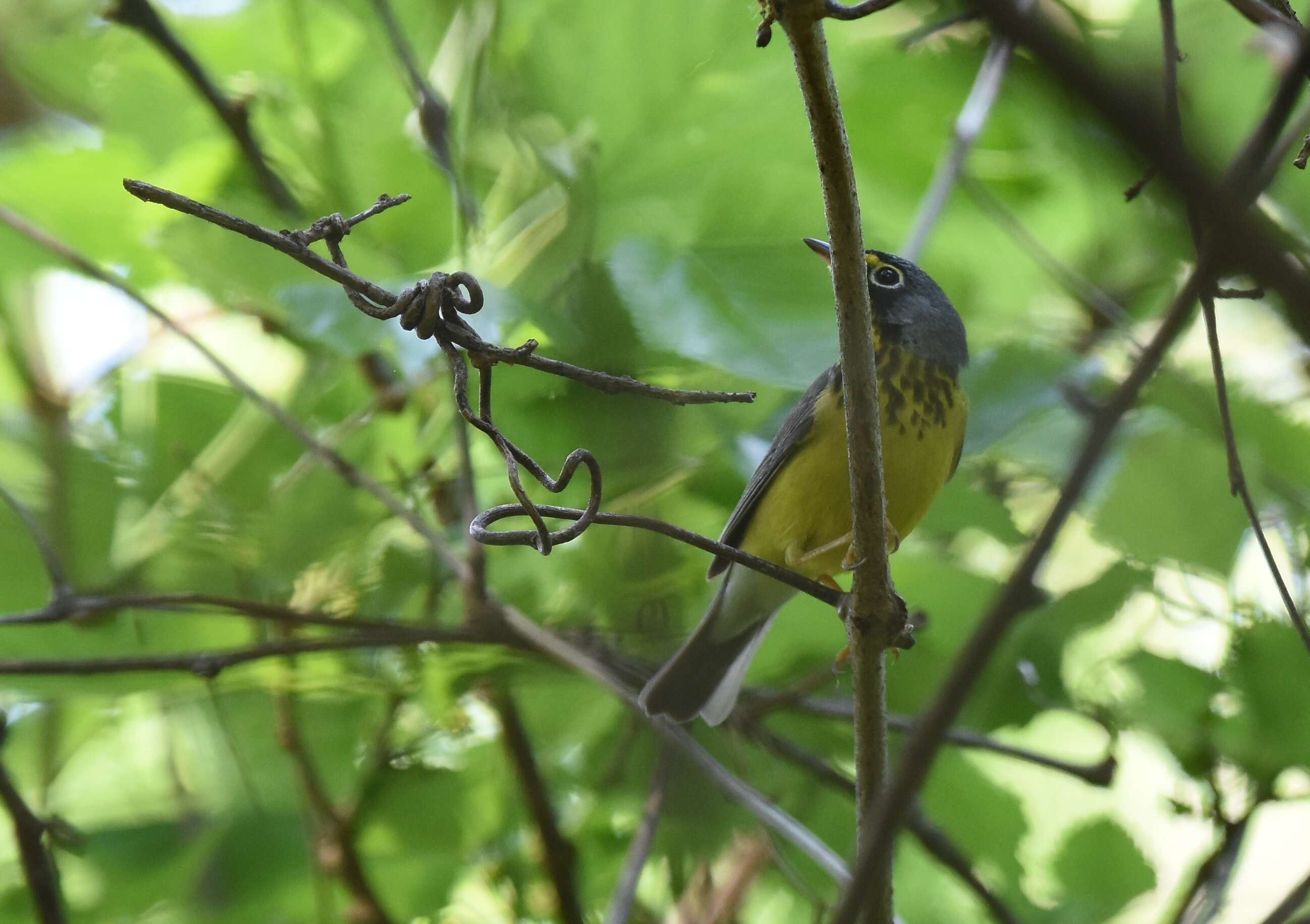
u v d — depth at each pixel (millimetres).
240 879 9969
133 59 10008
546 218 9500
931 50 10156
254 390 9219
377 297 6047
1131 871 10289
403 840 10570
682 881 10148
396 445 9969
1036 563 5238
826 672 9852
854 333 6414
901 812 5086
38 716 10430
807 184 9320
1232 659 9125
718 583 11031
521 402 9492
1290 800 8898
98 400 10297
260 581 9625
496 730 10711
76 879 9984
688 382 9383
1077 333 11148
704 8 9273
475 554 8867
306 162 9812
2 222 9773
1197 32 9477
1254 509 7805
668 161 9453
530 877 10516
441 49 9758
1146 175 4203
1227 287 7133
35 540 9367
